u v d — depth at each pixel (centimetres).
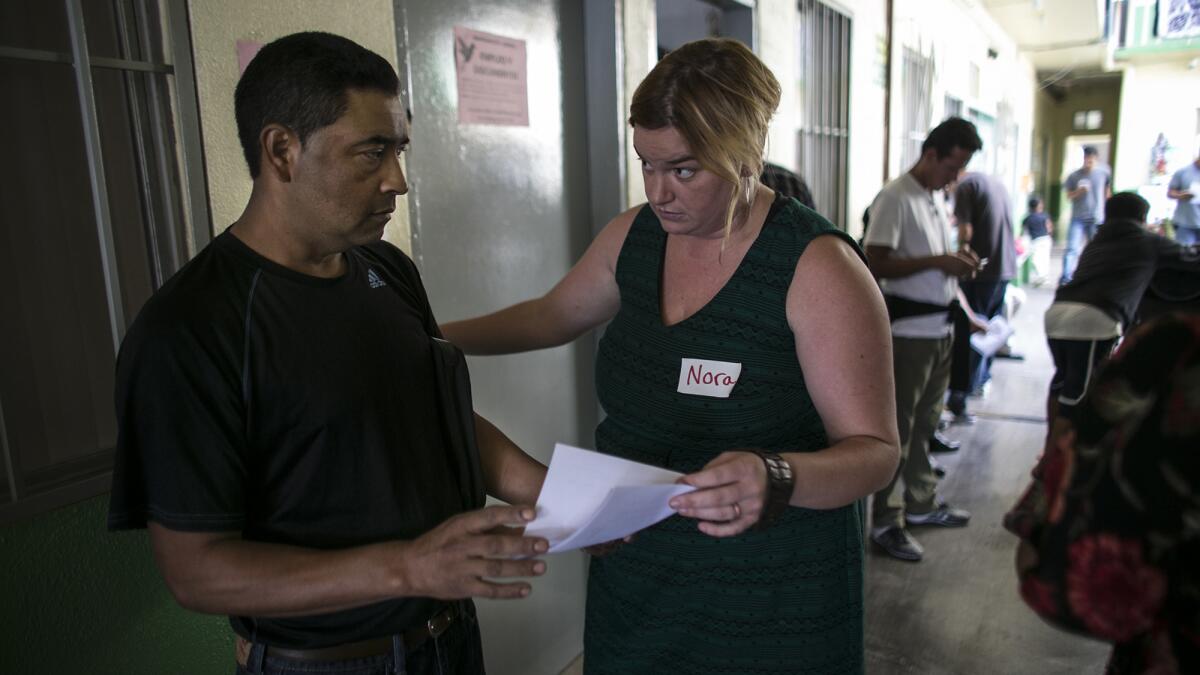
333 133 89
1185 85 1031
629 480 93
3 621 110
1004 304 543
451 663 114
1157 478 69
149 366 85
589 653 141
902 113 566
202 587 86
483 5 202
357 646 103
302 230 95
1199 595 69
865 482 104
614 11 235
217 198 132
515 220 221
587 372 260
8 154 113
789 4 354
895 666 240
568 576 255
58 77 117
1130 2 1017
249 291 93
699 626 125
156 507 86
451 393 115
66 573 117
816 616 120
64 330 121
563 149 238
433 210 192
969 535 332
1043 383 585
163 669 130
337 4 150
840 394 110
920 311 306
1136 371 73
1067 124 1373
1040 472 88
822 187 427
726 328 116
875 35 484
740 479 94
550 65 229
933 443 438
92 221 123
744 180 113
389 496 102
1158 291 328
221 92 131
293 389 94
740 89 103
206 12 128
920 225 306
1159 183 958
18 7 112
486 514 86
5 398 114
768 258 114
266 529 96
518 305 154
